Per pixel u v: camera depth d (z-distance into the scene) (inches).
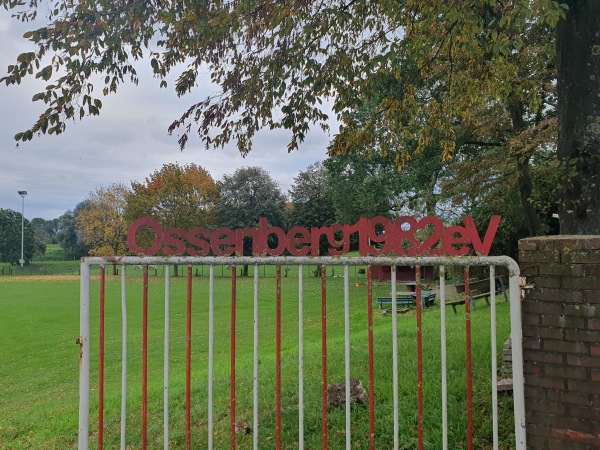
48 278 1886.1
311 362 298.5
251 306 896.9
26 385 433.7
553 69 397.7
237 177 2213.3
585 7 156.6
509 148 490.6
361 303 868.6
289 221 2145.7
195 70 281.4
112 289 1306.6
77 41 181.8
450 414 179.0
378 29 281.9
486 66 276.2
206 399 251.3
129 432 217.0
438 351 276.8
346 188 973.8
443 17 198.7
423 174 674.2
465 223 130.0
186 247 143.3
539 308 119.0
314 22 237.1
